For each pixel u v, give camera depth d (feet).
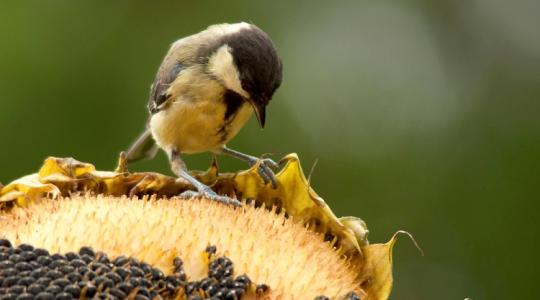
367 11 46.85
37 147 38.22
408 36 46.55
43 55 39.37
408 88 44.60
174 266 15.33
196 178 20.48
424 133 42.39
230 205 18.13
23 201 19.01
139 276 14.66
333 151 42.16
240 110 27.40
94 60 40.14
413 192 40.63
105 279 14.28
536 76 44.91
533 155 40.29
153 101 28.96
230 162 39.52
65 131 38.70
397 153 41.70
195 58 27.43
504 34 46.68
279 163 19.97
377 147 42.04
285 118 42.91
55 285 13.98
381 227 40.22
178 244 15.75
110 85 40.11
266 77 26.71
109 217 16.30
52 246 15.44
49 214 16.79
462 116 42.96
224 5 43.62
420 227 39.93
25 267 14.38
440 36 46.93
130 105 39.99
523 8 46.98
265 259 16.12
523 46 46.29
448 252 39.37
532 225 38.81
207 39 27.78
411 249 39.78
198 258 15.65
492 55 46.24
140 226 15.97
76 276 14.23
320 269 16.67
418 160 41.50
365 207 40.78
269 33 44.78
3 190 19.15
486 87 44.70
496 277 38.68
